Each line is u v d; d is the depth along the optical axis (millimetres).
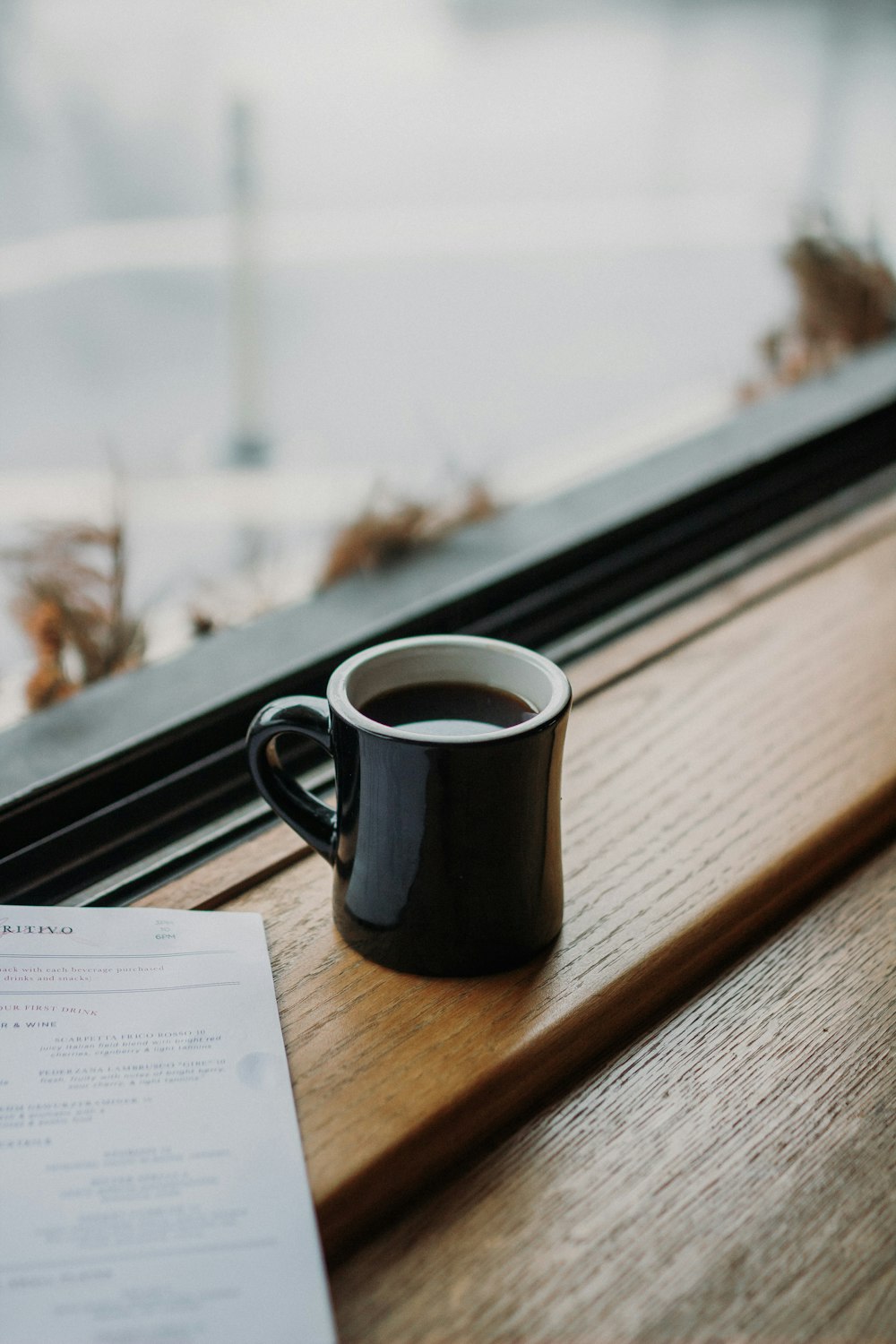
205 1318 536
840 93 2402
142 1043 612
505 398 1728
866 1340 543
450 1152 592
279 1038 617
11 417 1542
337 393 1752
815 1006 657
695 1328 545
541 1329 544
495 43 2539
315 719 633
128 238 1889
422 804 608
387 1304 551
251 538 1033
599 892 686
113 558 879
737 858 704
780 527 1035
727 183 2576
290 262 2312
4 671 829
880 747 782
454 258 2467
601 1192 583
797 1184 586
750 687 835
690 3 2770
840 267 1359
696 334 1963
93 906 682
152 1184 567
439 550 959
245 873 697
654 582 959
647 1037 642
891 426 1208
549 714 613
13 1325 529
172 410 1607
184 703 798
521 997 631
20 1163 569
